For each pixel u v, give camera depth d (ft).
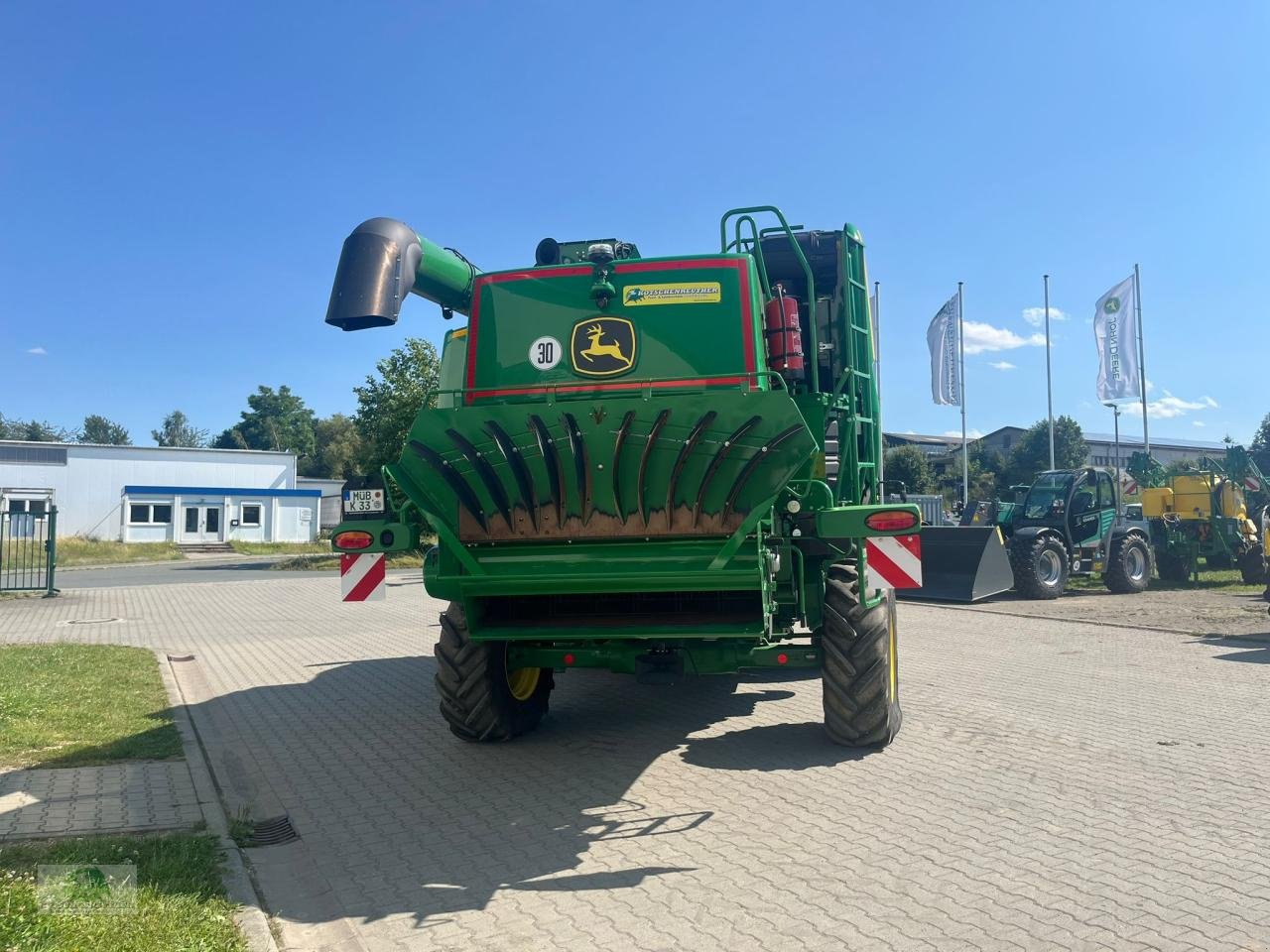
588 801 17.54
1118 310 94.43
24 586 69.05
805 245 24.16
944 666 31.37
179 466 151.94
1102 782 18.17
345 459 278.26
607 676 31.09
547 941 11.79
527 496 17.40
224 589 68.59
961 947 11.34
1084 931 11.71
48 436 368.27
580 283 19.79
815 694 27.53
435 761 20.70
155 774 18.76
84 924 11.05
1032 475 179.01
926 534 51.52
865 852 14.64
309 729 23.93
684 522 16.98
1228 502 63.41
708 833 15.69
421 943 11.80
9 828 15.42
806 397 21.81
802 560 19.53
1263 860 14.08
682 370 19.15
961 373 107.65
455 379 23.20
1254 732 22.13
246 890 13.08
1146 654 33.65
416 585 70.33
